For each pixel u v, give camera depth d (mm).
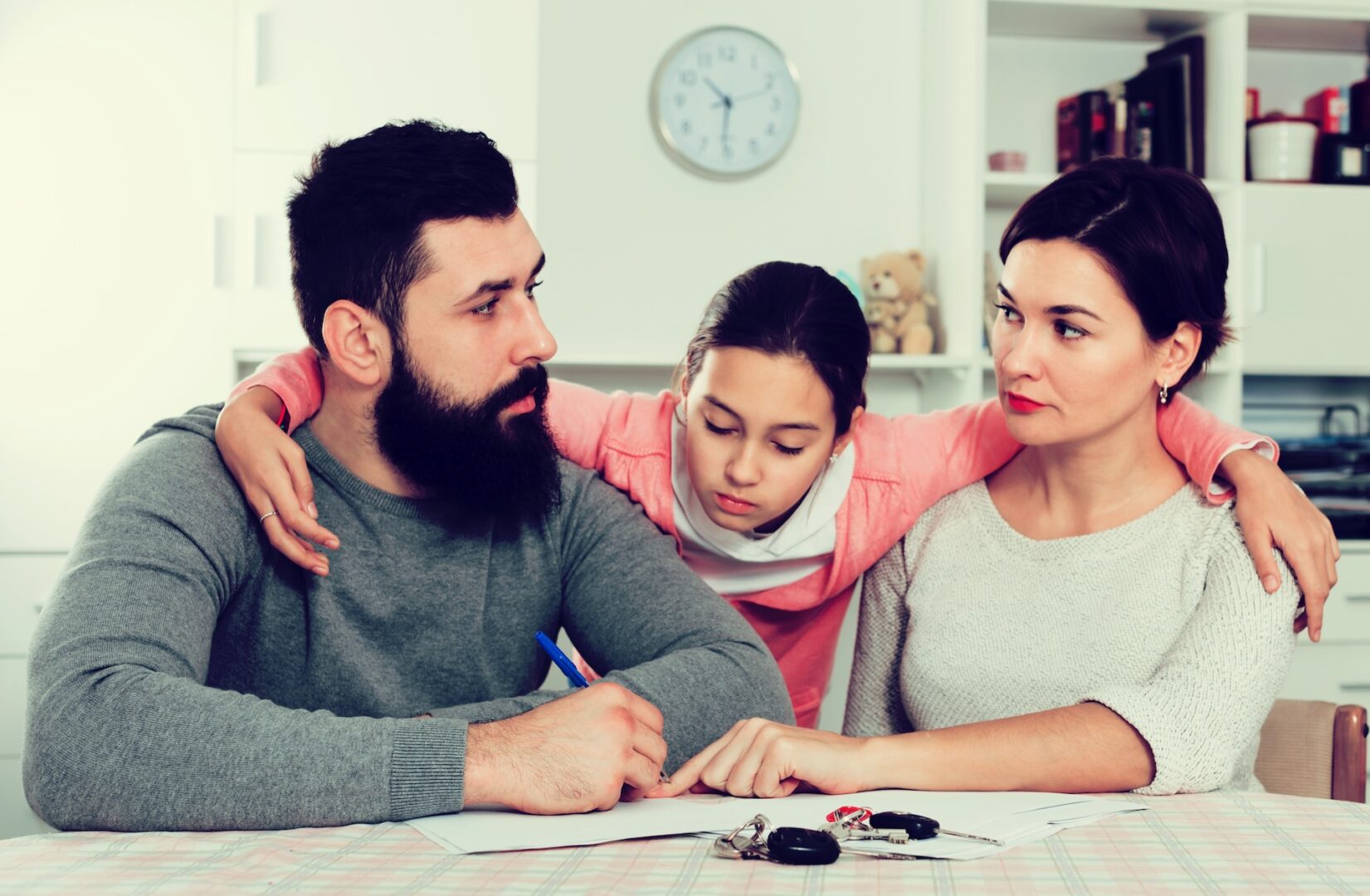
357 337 1084
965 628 1233
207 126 2367
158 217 2357
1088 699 966
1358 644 2549
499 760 812
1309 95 2969
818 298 1131
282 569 1110
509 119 2434
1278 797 882
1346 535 2621
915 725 1280
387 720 829
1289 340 2686
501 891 634
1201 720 958
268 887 642
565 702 858
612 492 1266
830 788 901
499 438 1105
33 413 2338
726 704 1018
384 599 1138
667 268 2857
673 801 884
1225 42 2689
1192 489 1178
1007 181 2619
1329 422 2936
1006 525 1255
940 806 840
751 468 1121
